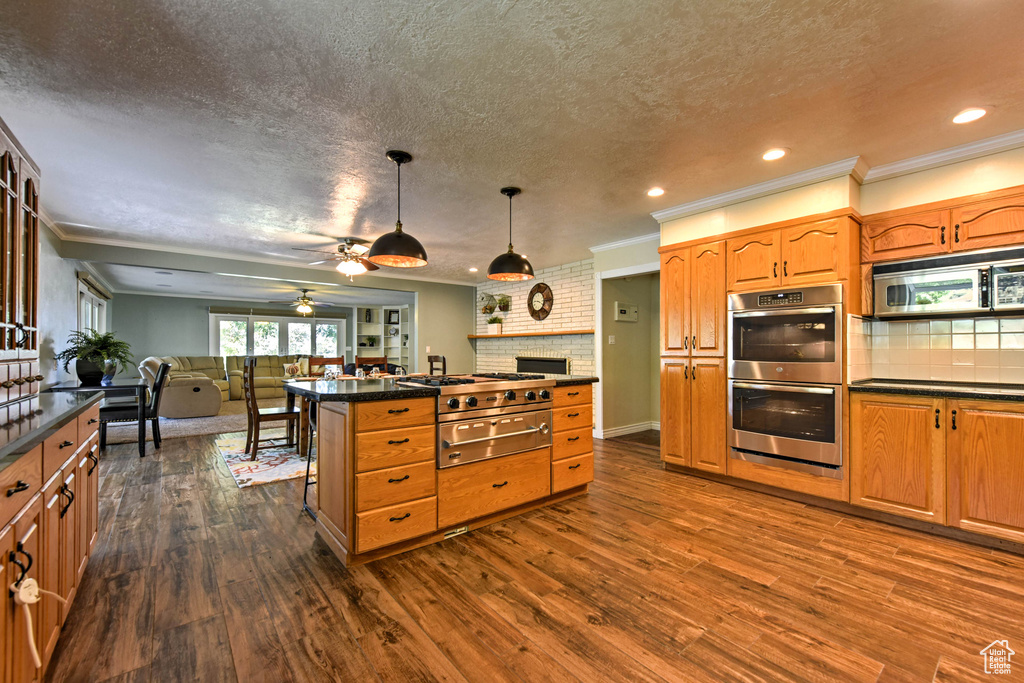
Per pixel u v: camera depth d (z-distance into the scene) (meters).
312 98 2.11
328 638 1.69
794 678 1.48
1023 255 2.49
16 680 1.16
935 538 2.55
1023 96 2.12
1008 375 2.76
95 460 2.23
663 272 3.92
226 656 1.59
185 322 9.45
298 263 6.01
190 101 2.12
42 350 3.96
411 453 2.43
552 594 2.00
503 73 1.92
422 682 1.47
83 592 2.00
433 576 2.15
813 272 3.04
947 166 2.75
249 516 2.91
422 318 7.32
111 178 3.06
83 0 1.47
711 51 1.78
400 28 1.63
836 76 1.96
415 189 3.30
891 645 1.65
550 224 4.27
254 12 1.54
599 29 1.65
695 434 3.70
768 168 2.97
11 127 2.35
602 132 2.46
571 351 6.09
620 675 1.50
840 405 2.91
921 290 2.83
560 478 3.14
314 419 3.13
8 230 1.86
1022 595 1.97
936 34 1.68
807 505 3.08
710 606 1.90
